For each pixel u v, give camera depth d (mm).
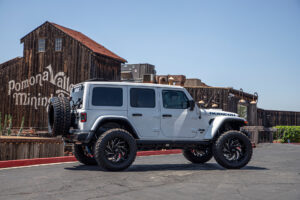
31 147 10141
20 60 24516
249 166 8820
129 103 7551
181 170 7531
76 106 7605
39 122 23516
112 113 7363
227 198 4684
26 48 24469
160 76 23250
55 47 23656
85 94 7246
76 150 8375
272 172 7434
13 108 24266
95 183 5723
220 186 5539
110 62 24391
